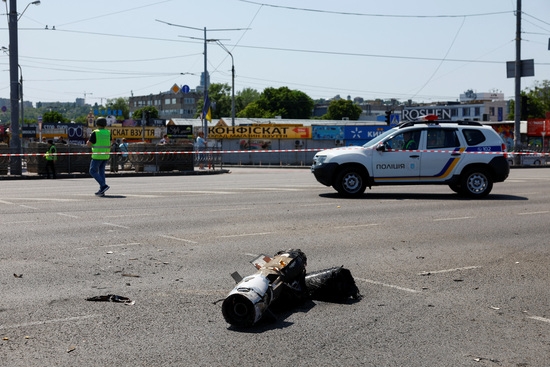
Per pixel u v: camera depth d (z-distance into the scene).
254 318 5.82
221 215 13.21
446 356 5.30
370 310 6.60
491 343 5.63
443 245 10.15
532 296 7.19
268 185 21.41
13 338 5.64
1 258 8.88
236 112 166.12
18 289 7.27
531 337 5.80
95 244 9.94
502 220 12.85
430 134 17.14
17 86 29.55
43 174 29.59
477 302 6.93
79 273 8.05
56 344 5.50
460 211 14.14
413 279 7.91
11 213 13.30
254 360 5.17
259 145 60.94
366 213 13.69
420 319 6.30
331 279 6.90
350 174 17.03
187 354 5.29
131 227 11.59
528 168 40.94
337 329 5.97
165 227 11.62
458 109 125.69
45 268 8.29
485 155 17.00
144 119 50.75
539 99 105.44
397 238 10.73
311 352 5.36
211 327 5.99
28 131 74.25
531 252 9.65
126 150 33.72
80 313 6.38
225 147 61.44
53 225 11.73
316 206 14.84
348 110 138.25
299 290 6.67
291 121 91.56
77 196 16.95
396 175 17.00
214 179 26.17
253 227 11.69
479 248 9.93
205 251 9.47
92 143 16.91
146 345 5.49
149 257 9.02
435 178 17.03
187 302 6.81
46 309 6.51
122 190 19.06
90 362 5.10
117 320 6.17
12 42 29.56
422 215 13.46
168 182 23.72
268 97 136.25
